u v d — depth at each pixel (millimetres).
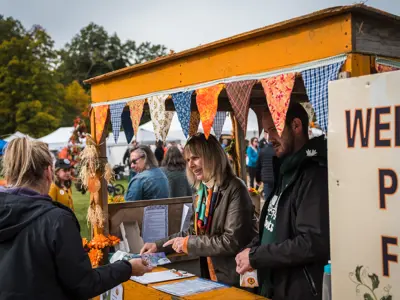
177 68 2479
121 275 1975
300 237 1959
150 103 2713
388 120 1353
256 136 11969
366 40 1652
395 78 1337
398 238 1332
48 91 42250
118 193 13992
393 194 1343
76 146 8914
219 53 2184
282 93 1853
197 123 3799
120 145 21328
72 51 71438
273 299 2201
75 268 1738
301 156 2055
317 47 1723
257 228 2723
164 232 3869
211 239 2570
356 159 1431
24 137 1917
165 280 2629
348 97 1450
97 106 3352
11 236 1726
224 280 2689
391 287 1349
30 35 49094
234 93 2088
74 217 1852
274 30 1881
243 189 2633
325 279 1740
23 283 1687
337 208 1480
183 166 5109
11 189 1813
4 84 40438
